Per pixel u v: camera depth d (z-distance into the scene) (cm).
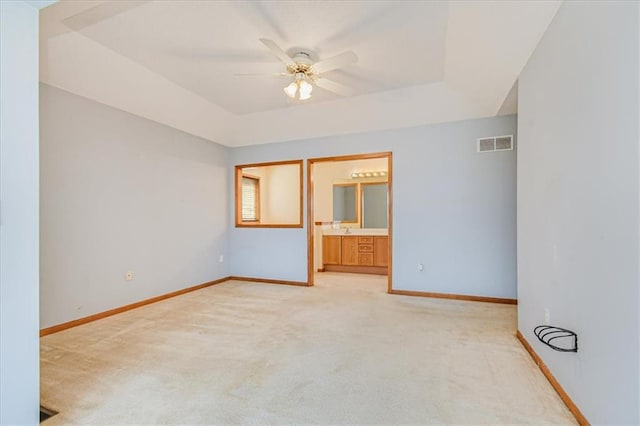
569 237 181
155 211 421
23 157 151
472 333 299
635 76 123
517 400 189
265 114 478
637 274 122
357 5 234
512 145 404
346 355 252
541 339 204
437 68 337
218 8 238
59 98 313
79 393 198
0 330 145
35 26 155
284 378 216
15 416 150
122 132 378
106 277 357
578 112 169
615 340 136
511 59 262
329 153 501
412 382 210
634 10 123
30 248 154
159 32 270
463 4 220
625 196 130
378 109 431
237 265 570
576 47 171
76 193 328
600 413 148
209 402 188
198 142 499
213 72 346
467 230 425
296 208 769
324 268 696
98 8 237
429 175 443
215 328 316
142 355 253
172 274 447
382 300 424
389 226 464
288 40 281
